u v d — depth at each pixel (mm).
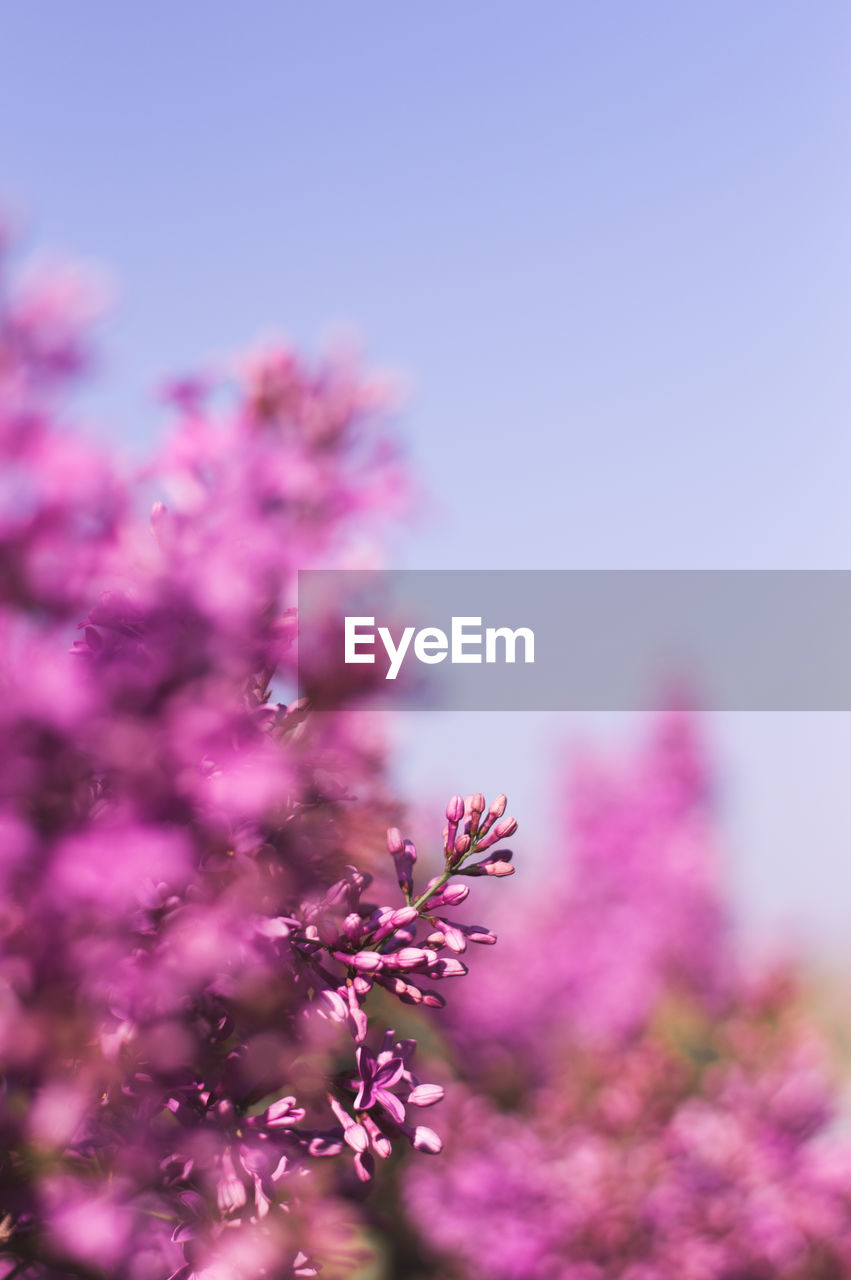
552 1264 779
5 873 486
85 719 488
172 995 505
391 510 527
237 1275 508
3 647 486
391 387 531
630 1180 814
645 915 1833
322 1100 532
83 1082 500
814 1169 809
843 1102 857
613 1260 788
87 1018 500
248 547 514
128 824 496
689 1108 860
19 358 464
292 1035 523
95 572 487
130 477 500
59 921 493
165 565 504
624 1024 1582
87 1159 516
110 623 500
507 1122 878
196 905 506
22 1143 501
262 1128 523
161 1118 524
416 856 535
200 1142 516
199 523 514
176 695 500
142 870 492
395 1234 750
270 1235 518
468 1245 779
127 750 495
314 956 527
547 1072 1297
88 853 489
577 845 1941
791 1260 789
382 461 530
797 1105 834
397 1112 518
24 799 492
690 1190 809
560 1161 829
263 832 522
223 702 506
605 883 1874
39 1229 512
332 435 527
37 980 496
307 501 522
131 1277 508
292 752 525
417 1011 872
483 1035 1363
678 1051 966
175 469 516
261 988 517
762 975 955
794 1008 917
